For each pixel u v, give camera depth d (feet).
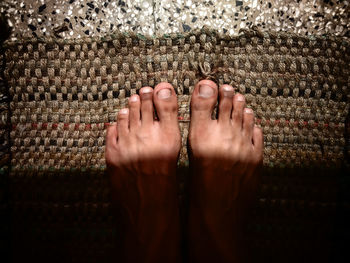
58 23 1.14
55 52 1.11
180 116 1.14
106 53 1.11
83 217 1.15
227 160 1.09
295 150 1.13
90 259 1.15
